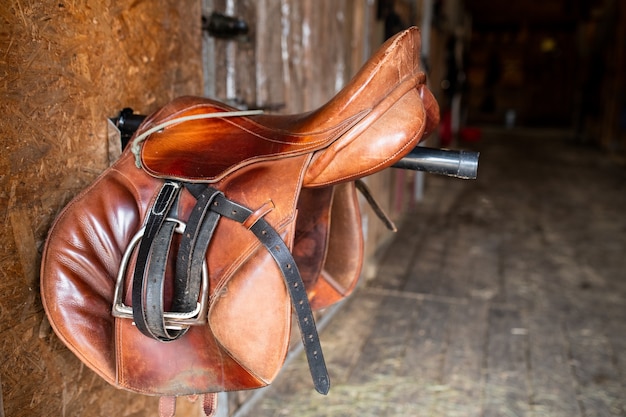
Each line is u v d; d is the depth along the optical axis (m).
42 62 1.01
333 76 2.72
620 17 9.41
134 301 0.89
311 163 0.97
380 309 2.86
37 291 1.04
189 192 0.96
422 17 4.82
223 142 1.06
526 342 2.53
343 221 1.28
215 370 0.95
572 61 15.20
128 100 1.24
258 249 0.94
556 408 2.02
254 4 1.91
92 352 0.94
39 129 1.01
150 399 1.43
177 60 1.41
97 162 1.17
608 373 2.27
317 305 1.31
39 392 1.06
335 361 2.32
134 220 0.99
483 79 15.91
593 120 10.91
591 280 3.40
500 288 3.22
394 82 0.96
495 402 2.05
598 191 6.34
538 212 5.25
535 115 15.70
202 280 0.93
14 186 0.97
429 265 3.59
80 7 1.08
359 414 1.97
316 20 2.45
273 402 2.04
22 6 0.96
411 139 0.94
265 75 2.03
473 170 1.06
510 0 14.33
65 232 0.96
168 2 1.35
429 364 2.31
